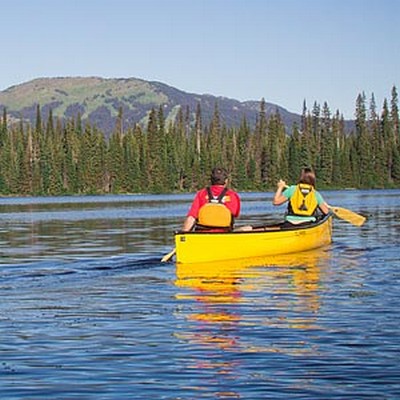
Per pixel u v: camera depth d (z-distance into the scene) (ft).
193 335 30.27
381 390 23.21
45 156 393.09
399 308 35.65
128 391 23.43
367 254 60.18
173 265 54.03
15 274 49.88
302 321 32.71
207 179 401.70
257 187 406.41
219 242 54.70
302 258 57.31
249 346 28.35
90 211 168.66
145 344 28.91
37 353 27.81
